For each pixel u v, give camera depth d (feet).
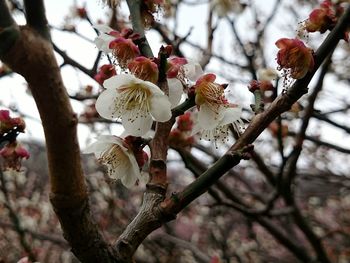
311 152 21.08
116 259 4.08
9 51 3.30
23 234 12.37
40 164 26.43
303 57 5.09
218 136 6.31
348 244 25.05
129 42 5.89
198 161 13.51
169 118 5.11
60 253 24.85
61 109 3.48
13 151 7.02
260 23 16.62
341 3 7.72
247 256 27.37
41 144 22.82
